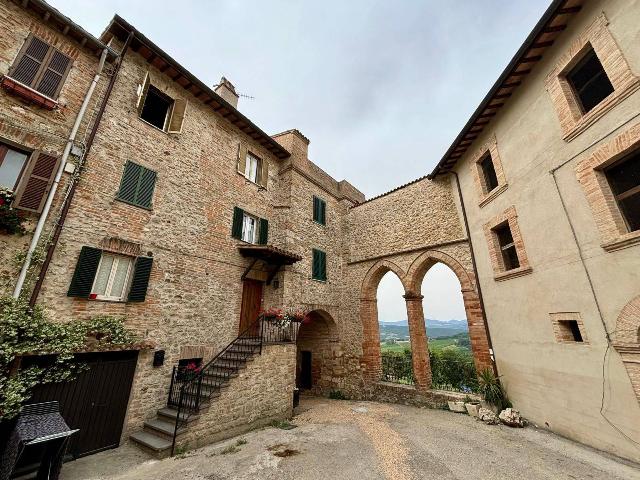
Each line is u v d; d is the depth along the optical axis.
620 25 5.21
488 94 8.07
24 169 6.05
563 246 6.30
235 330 9.41
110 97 7.68
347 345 13.28
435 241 11.63
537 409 6.94
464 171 10.67
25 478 4.69
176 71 9.12
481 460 5.38
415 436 6.91
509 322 8.04
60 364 5.70
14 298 5.24
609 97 5.32
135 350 6.90
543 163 6.90
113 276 6.94
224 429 6.78
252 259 10.58
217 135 10.59
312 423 8.20
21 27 6.52
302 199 13.37
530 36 6.54
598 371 5.46
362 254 14.23
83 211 6.57
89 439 5.82
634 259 4.92
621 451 5.01
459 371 11.38
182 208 8.70
